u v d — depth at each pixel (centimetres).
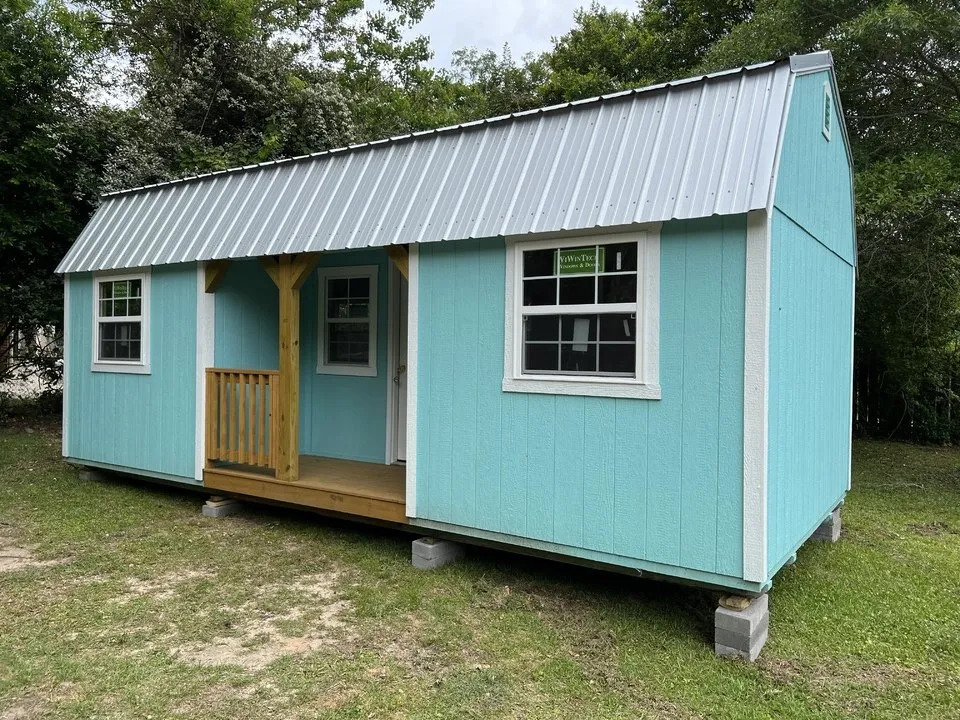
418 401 486
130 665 339
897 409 1160
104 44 1384
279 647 363
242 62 1347
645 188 384
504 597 431
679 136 393
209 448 617
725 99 391
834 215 551
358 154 560
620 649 367
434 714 300
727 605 366
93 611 407
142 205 712
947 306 916
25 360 1135
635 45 1803
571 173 423
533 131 462
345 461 674
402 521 500
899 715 307
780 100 372
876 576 491
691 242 371
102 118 1166
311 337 721
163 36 1364
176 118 1302
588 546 409
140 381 677
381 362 668
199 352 622
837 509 596
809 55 420
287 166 605
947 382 1126
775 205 368
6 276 1073
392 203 502
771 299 361
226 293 641
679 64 1514
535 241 425
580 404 411
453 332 466
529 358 436
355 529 580
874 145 878
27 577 461
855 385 1206
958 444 1121
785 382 393
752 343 352
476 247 454
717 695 321
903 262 845
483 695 316
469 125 500
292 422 569
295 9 1777
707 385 366
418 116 2005
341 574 473
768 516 357
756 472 350
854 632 397
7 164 999
